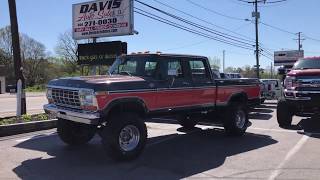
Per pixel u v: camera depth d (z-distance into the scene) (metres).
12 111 22.09
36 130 12.98
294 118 16.72
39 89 79.81
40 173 8.08
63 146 10.59
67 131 10.34
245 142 11.31
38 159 9.21
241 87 12.51
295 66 14.84
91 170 8.32
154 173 8.13
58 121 10.38
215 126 14.19
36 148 10.34
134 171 8.27
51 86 9.88
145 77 9.82
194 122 13.42
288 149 10.34
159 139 11.78
